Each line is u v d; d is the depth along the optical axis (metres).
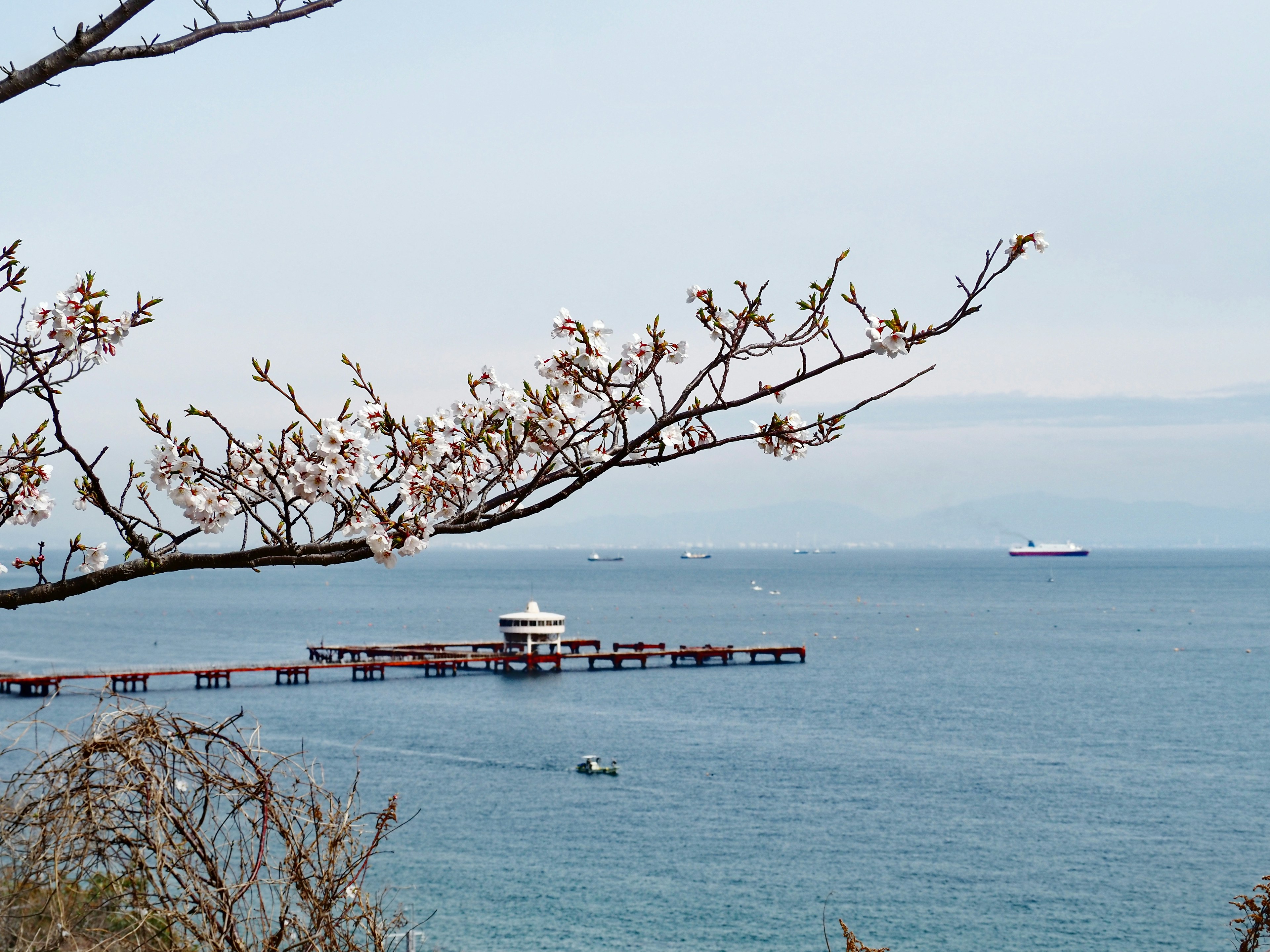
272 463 6.01
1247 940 7.83
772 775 56.91
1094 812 48.38
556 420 6.22
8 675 68.69
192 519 5.89
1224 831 44.97
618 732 71.12
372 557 6.04
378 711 79.38
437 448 6.28
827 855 41.44
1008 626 160.50
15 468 6.21
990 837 44.09
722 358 5.68
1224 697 86.12
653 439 5.88
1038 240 5.21
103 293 5.44
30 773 5.00
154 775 4.98
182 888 4.94
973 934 32.69
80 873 5.04
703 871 39.12
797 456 6.16
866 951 7.09
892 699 86.38
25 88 5.13
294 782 5.49
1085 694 88.00
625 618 181.50
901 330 5.42
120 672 92.00
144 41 5.39
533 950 30.16
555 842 42.84
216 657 115.31
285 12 5.55
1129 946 31.67
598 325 5.96
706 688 93.88
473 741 66.88
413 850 40.84
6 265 5.27
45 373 5.25
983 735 69.31
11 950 4.67
